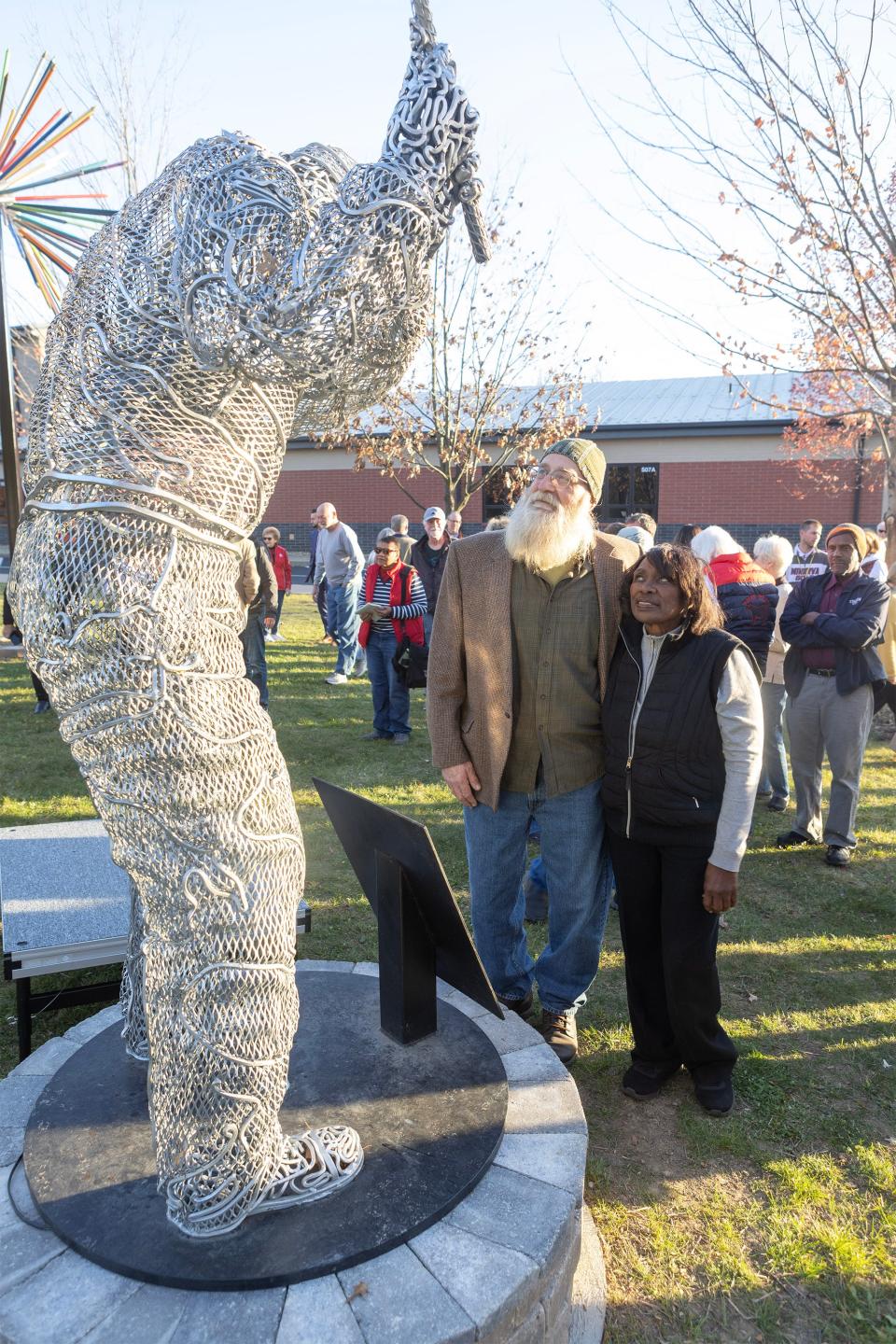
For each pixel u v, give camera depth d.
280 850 1.71
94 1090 2.20
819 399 14.40
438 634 2.85
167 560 1.56
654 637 2.57
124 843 1.68
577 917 2.86
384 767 6.33
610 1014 3.34
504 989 3.08
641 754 2.55
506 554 2.71
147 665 1.56
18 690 8.38
